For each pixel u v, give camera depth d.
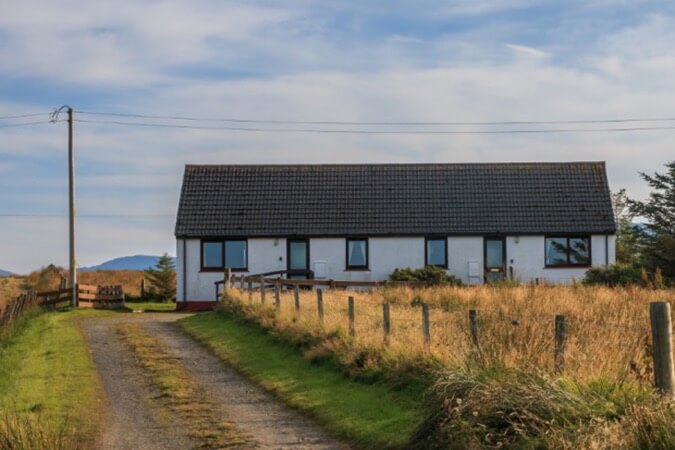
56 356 24.08
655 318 10.41
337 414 14.88
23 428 12.82
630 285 29.47
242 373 20.66
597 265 43.56
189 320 33.50
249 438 13.90
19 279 61.41
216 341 26.31
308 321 22.84
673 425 9.21
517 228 46.09
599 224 46.16
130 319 37.34
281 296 31.23
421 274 43.50
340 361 18.44
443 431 11.27
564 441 9.68
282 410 16.09
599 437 9.51
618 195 63.72
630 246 55.22
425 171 49.28
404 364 15.92
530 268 45.97
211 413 16.16
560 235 46.12
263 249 46.31
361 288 43.66
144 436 14.42
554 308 21.53
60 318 37.09
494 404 11.19
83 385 19.33
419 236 46.22
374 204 47.59
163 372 21.20
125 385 19.67
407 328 20.03
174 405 17.05
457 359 14.23
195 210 47.12
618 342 13.98
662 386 10.33
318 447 13.09
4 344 27.52
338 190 48.41
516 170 49.09
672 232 51.34
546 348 14.02
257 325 27.11
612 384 11.25
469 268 46.06
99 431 14.84
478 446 10.52
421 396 14.38
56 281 61.09
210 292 45.97
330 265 46.25
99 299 45.94
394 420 13.60
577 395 10.97
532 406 10.88
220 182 48.78
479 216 46.72
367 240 46.38
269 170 49.50
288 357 21.34
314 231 46.25
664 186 52.50
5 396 17.86
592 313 19.75
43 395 17.98
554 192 47.81
